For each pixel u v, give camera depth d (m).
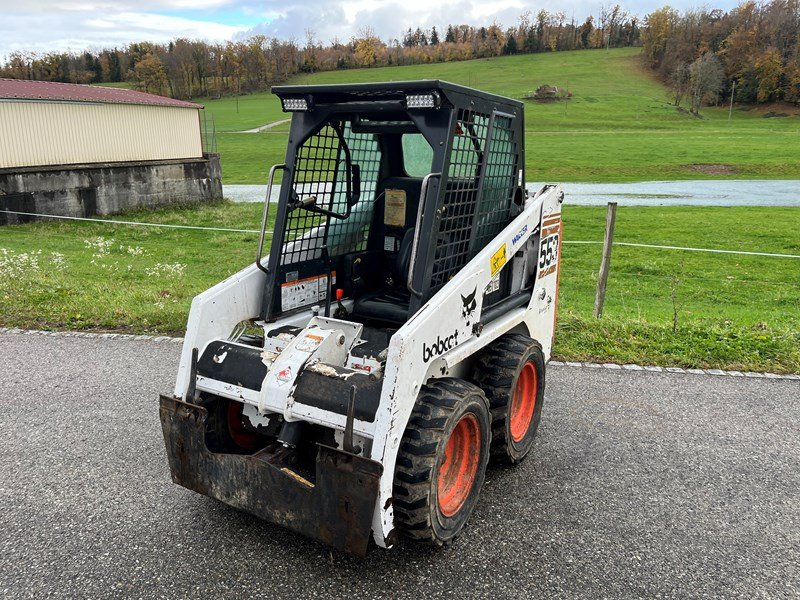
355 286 4.68
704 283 15.01
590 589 3.48
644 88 120.25
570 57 151.50
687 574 3.63
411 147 4.66
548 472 4.73
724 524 4.14
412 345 3.28
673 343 7.55
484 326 4.27
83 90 26.09
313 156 4.34
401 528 3.49
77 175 23.75
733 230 23.34
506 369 4.35
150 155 26.91
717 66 110.19
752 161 48.94
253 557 3.66
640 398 6.16
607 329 7.98
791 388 6.50
